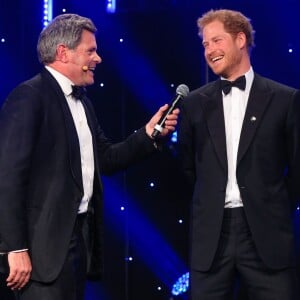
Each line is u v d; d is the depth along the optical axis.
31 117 7.86
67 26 8.44
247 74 8.65
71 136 8.09
